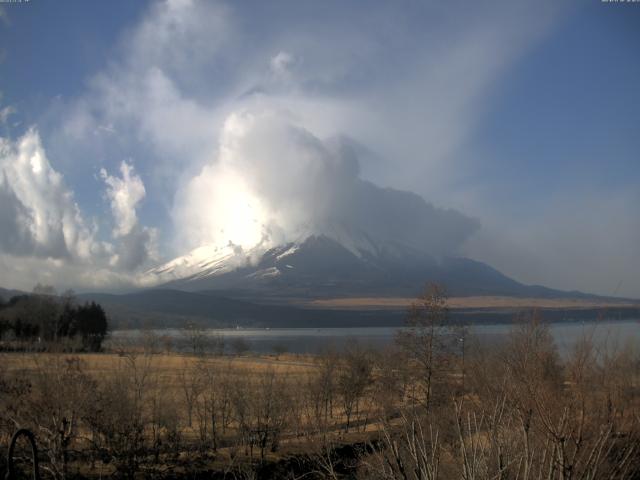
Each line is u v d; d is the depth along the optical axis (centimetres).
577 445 1059
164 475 3344
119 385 3456
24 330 9544
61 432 2862
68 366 3259
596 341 1255
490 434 1245
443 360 4488
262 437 3903
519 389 1209
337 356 6738
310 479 2833
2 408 2891
